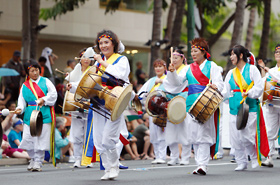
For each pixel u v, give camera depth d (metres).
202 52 11.02
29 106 12.55
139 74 27.11
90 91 8.95
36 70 12.70
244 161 12.01
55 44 32.84
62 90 17.92
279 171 11.74
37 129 12.16
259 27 44.94
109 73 9.02
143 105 16.05
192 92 10.92
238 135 11.81
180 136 14.23
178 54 14.48
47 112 12.59
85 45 34.22
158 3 24.61
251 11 33.19
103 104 9.04
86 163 10.53
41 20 31.73
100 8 34.50
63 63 32.97
